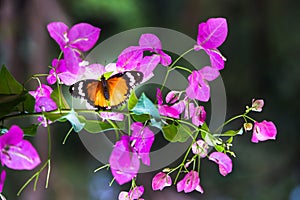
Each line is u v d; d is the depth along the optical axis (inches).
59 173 193.8
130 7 218.7
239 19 222.8
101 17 217.6
